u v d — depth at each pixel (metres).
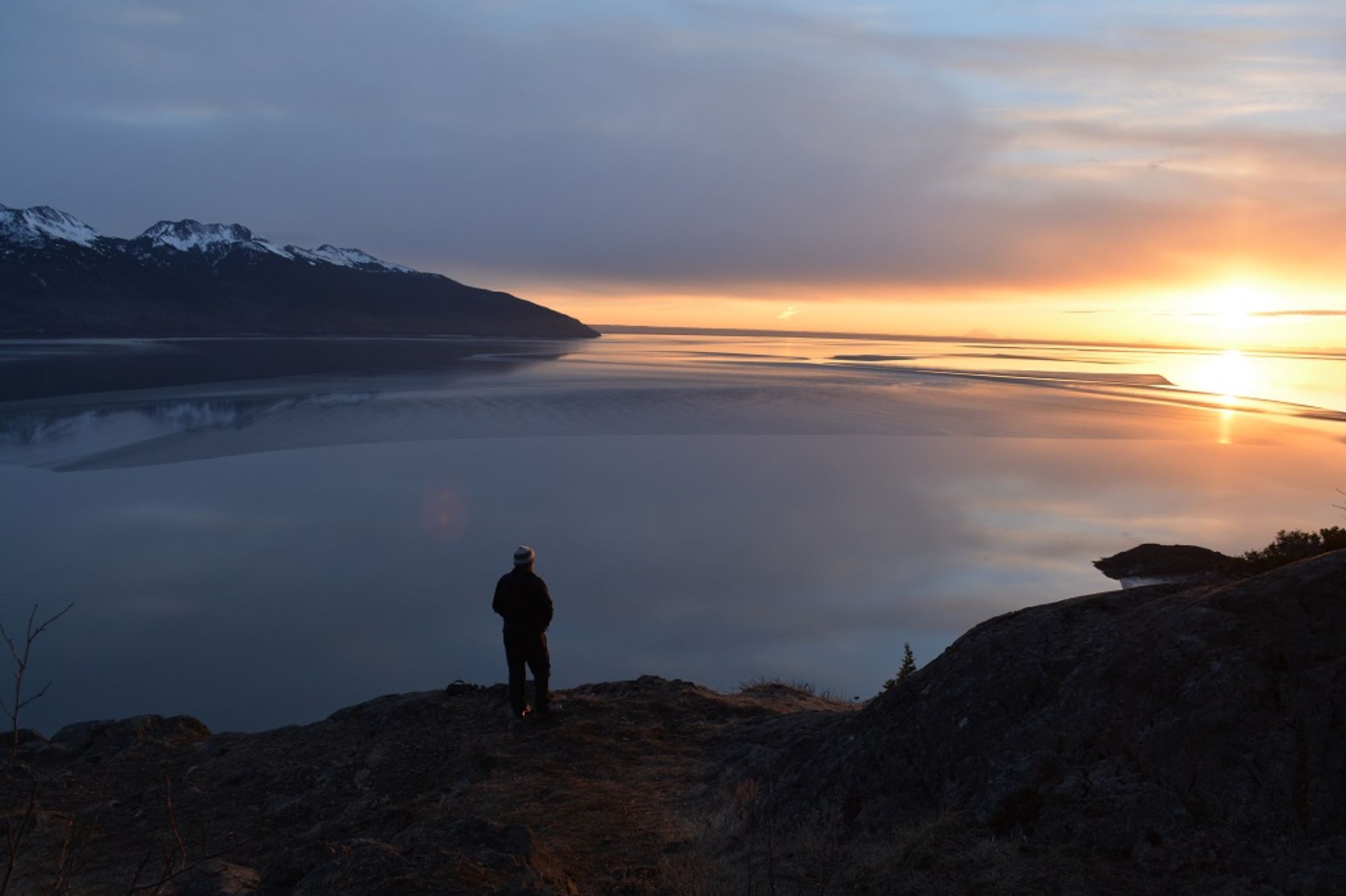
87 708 25.22
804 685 13.91
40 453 71.31
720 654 28.72
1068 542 43.06
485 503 53.00
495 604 10.64
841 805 6.76
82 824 9.02
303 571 39.38
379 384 126.94
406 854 5.73
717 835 6.95
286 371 155.12
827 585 36.50
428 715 11.16
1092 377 167.12
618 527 47.44
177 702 25.67
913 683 7.47
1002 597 34.44
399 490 56.69
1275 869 4.70
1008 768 6.08
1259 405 114.62
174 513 50.31
